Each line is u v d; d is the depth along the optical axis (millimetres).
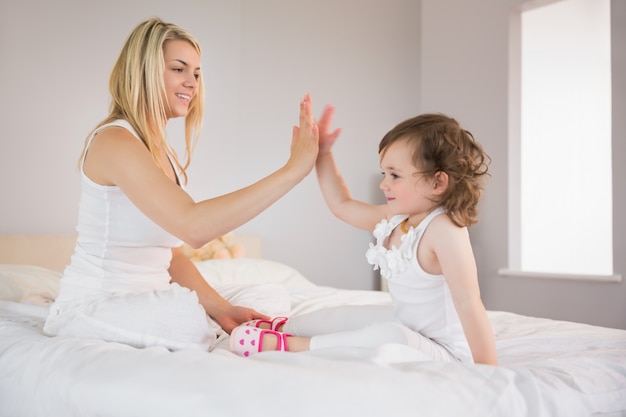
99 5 3090
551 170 5211
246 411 851
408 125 1299
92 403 1003
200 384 924
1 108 2777
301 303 2289
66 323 1358
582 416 1006
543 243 5219
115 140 1459
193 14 3461
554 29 5207
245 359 1050
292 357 1037
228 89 3609
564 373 1107
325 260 4070
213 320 1722
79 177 3008
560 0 3727
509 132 3885
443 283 1264
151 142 1579
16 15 2828
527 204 5230
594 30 5176
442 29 4277
